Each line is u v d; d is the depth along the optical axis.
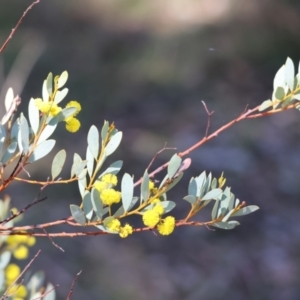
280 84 1.38
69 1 10.00
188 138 6.85
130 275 4.71
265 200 6.05
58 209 5.20
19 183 5.44
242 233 5.56
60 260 4.55
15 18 9.38
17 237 1.75
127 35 9.30
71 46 8.84
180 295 4.73
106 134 1.21
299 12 9.46
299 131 7.29
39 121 1.30
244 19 9.31
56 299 4.15
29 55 8.07
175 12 9.76
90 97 7.64
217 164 6.40
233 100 7.89
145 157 6.39
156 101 7.70
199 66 8.50
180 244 5.25
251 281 5.00
